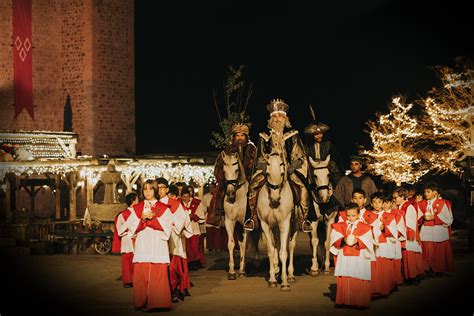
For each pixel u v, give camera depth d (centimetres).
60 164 2636
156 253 1143
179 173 2478
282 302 1223
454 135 3816
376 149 3784
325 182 1458
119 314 1144
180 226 1166
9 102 3788
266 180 1339
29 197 3716
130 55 3994
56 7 3922
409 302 1223
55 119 3916
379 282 1263
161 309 1165
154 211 1153
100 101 3869
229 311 1144
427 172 3909
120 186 2903
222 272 1686
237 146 1516
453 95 3762
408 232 1428
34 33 3872
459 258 1977
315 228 1549
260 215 1366
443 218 1572
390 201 1404
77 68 3891
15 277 1686
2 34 3778
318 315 1101
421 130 3856
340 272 1158
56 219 2947
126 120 3978
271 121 1359
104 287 1484
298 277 1539
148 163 2497
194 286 1433
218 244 2139
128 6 3984
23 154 3388
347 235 1155
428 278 1568
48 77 3906
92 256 2205
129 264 1474
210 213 1551
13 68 3806
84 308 1218
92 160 2603
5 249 2288
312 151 1539
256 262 1723
